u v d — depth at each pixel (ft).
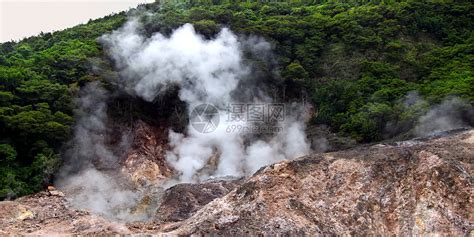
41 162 115.55
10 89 126.62
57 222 91.20
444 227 74.54
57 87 129.90
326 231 79.05
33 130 117.39
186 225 82.33
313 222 80.59
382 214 81.92
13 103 124.88
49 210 99.91
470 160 81.82
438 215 75.97
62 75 138.82
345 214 81.97
